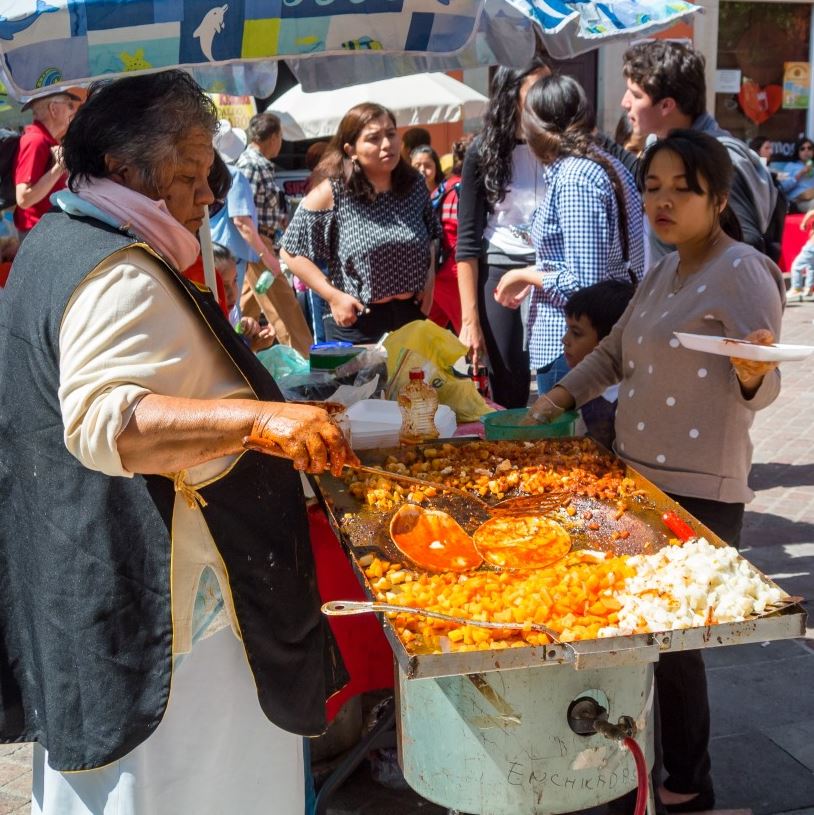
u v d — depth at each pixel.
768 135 15.15
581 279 3.54
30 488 1.76
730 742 3.10
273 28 2.16
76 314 1.60
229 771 1.90
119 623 1.72
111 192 1.70
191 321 1.72
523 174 4.21
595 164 3.58
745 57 14.73
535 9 2.48
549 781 1.83
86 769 1.75
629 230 3.72
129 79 1.74
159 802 1.82
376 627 2.66
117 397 1.55
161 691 1.73
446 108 8.80
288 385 3.36
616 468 2.52
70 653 1.75
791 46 14.84
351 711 3.01
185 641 1.78
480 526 2.21
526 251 4.24
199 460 1.60
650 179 2.38
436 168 8.13
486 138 4.22
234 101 8.41
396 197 4.65
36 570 1.78
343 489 2.43
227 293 4.19
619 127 5.30
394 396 3.27
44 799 1.96
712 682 3.46
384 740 2.66
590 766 1.84
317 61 3.14
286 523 1.91
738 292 2.30
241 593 1.82
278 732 1.98
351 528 2.18
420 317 4.85
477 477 2.49
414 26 2.35
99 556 1.71
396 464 2.56
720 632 1.57
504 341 4.40
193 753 1.84
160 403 1.56
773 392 2.27
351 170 4.52
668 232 2.39
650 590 1.74
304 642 1.96
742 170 3.11
